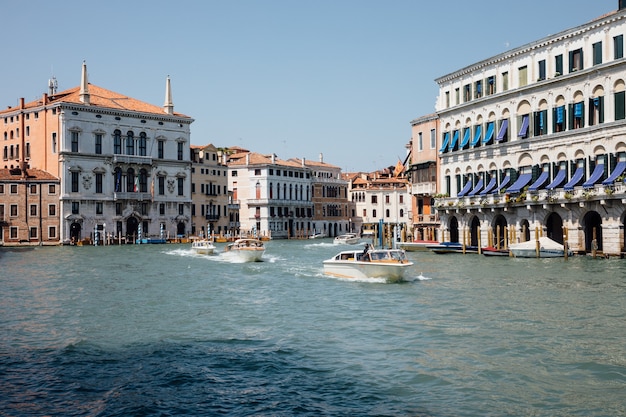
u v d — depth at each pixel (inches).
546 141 1895.9
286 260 2022.6
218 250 2755.9
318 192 4896.7
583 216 1759.4
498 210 2097.7
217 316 901.2
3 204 3152.1
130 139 3577.8
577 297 991.6
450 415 488.1
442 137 2455.7
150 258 2165.4
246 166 4463.6
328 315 893.2
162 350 693.3
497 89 2124.8
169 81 3804.1
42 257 2247.8
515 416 483.8
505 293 1053.8
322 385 561.9
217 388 556.4
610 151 1662.2
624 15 1624.0
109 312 941.8
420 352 665.0
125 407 509.0
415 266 1581.0
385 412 495.5
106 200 3444.9
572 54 1807.3
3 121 3627.0
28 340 748.0
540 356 638.5
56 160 3312.0
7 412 498.0
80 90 3462.1
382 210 4766.2
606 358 625.9
